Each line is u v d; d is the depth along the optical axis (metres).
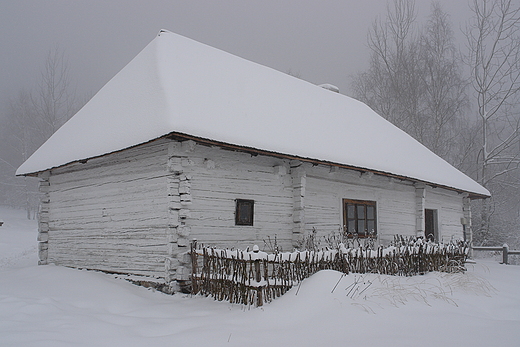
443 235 15.68
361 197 11.99
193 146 7.78
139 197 8.56
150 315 6.09
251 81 11.37
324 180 10.89
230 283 6.71
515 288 9.73
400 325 5.67
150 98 8.46
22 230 27.12
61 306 6.38
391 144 14.39
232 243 8.59
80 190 10.18
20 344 4.48
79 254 9.96
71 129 11.18
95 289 7.50
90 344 4.62
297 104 12.09
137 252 8.43
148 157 8.48
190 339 4.88
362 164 10.82
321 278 6.96
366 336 5.12
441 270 10.04
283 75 13.67
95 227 9.59
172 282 7.48
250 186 9.10
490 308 7.61
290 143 9.28
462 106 32.06
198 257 7.89
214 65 10.81
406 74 31.58
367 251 8.41
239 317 5.80
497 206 27.62
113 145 8.27
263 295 6.61
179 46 10.52
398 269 9.08
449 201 16.44
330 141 10.96
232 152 8.88
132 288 7.84
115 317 5.85
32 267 10.01
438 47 31.16
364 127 14.28
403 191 13.66
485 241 23.48
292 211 9.89
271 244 9.31
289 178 9.95
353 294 6.77
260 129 9.04
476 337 5.20
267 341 4.88
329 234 10.77
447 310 6.82
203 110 8.27
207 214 8.26
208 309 6.32
